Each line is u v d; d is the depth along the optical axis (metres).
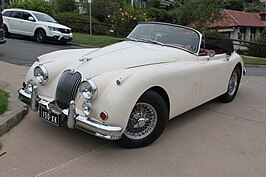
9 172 3.34
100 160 3.67
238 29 39.09
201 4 19.22
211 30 23.56
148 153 3.90
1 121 4.31
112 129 3.54
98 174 3.37
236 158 3.87
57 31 15.82
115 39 18.31
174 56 4.63
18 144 3.98
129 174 3.40
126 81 3.67
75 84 3.93
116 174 3.39
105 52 4.55
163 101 4.09
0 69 8.37
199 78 4.84
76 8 32.78
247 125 5.07
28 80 4.50
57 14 25.81
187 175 3.42
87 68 4.03
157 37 5.24
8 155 3.70
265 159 3.88
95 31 24.42
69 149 3.91
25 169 3.41
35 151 3.82
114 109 3.55
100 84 3.67
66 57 4.65
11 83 6.79
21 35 16.66
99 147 4.00
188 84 4.59
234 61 6.15
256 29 41.66
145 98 3.88
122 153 3.87
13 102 5.18
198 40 5.12
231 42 6.30
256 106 6.21
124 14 17.78
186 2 20.38
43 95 4.34
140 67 4.09
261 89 7.87
